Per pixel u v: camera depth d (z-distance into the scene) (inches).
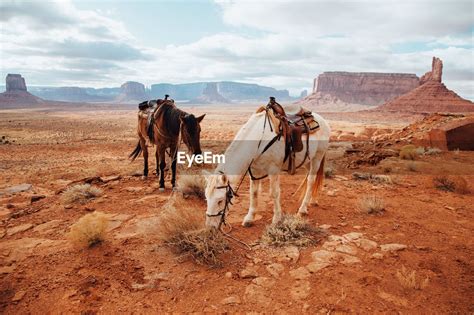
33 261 160.9
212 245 162.4
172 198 257.4
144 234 186.2
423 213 228.4
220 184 156.4
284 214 212.5
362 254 163.6
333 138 1218.0
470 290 133.2
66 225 208.5
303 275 144.1
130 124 2866.6
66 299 130.0
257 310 121.6
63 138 1469.0
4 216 233.9
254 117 180.2
